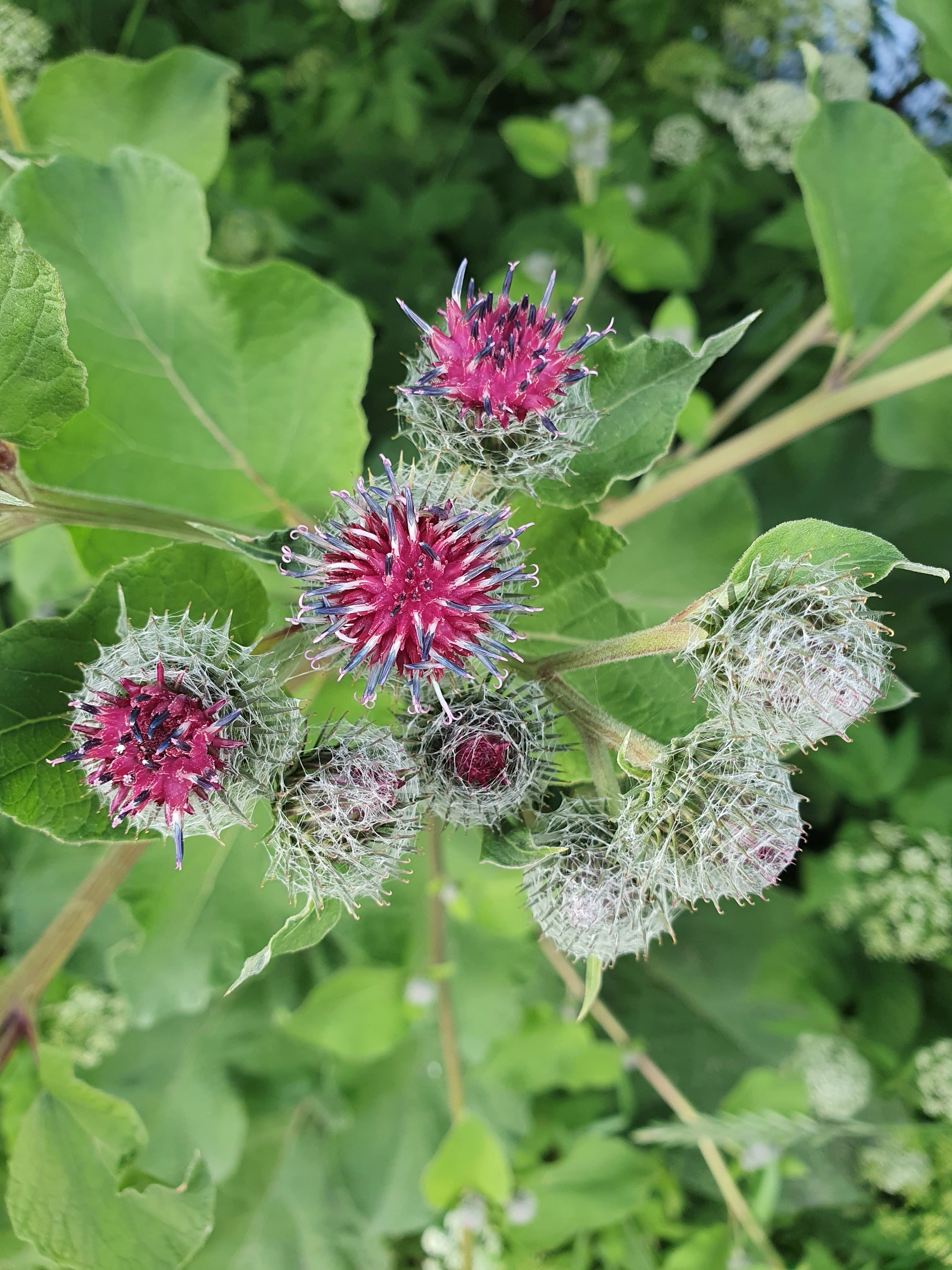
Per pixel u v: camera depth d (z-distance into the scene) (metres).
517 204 0.30
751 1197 0.24
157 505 0.17
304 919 0.11
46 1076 0.14
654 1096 0.25
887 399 0.21
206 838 0.18
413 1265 0.26
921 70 0.23
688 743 0.13
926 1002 0.24
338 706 0.17
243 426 0.17
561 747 0.13
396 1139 0.23
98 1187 0.14
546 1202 0.21
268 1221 0.24
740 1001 0.26
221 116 0.19
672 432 0.14
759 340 0.27
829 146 0.17
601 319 0.28
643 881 0.13
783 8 0.27
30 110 0.19
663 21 0.29
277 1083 0.24
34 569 0.20
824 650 0.11
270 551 0.12
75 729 0.12
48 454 0.17
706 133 0.27
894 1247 0.22
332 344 0.17
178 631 0.12
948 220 0.17
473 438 0.13
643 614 0.21
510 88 0.30
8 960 0.23
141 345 0.17
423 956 0.22
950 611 0.26
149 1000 0.19
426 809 0.13
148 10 0.27
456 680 0.13
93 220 0.16
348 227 0.27
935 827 0.22
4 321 0.11
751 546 0.12
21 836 0.24
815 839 0.25
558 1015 0.23
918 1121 0.24
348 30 0.28
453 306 0.13
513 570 0.12
